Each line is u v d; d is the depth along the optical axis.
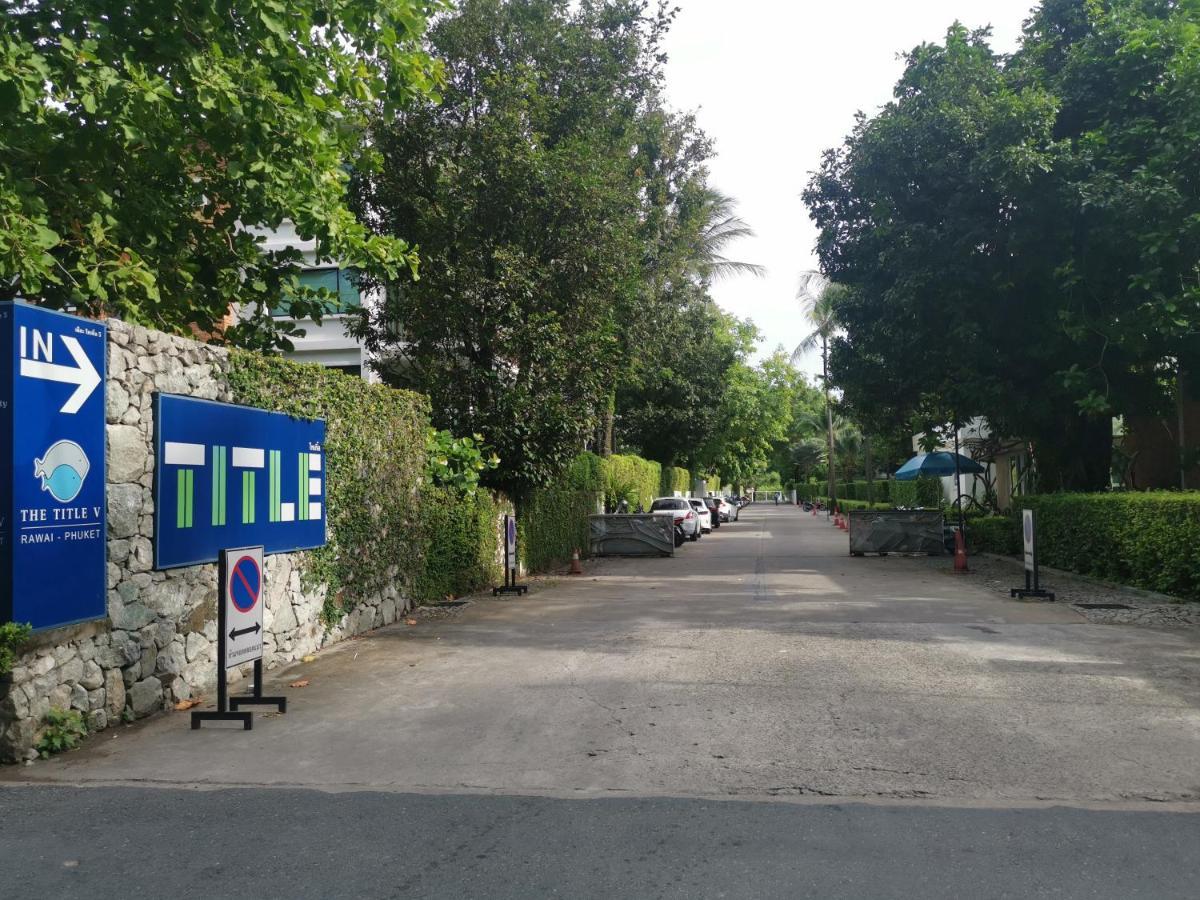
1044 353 18.27
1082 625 10.94
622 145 21.33
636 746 6.20
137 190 10.27
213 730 6.87
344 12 8.77
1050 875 4.12
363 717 7.14
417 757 6.07
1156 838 4.54
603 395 19.39
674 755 6.00
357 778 5.67
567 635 10.80
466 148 17.69
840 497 69.31
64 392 6.58
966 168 17.66
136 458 7.43
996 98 17.28
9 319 6.13
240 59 8.81
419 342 18.53
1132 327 16.34
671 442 43.91
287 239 24.28
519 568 18.27
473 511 15.57
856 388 23.81
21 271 7.89
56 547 6.44
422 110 17.28
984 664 8.70
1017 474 32.62
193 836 4.73
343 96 10.45
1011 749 6.03
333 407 10.70
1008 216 17.69
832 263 21.61
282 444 9.57
